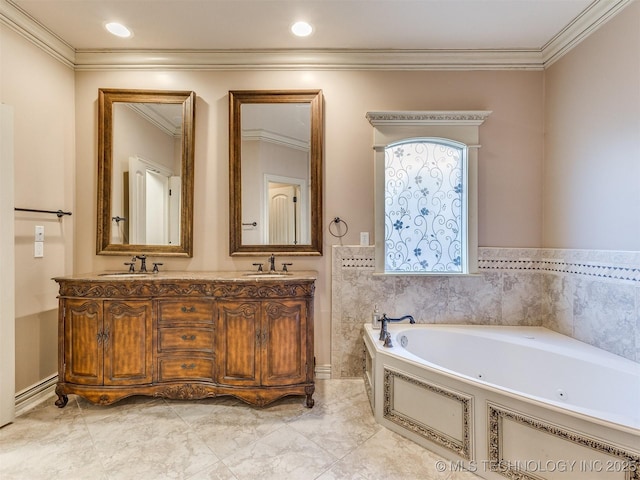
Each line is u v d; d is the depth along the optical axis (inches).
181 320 77.3
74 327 75.7
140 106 95.6
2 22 74.2
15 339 76.9
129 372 75.5
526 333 86.3
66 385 75.9
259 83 95.7
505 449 54.0
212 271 95.3
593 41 76.5
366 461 59.6
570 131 83.6
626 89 68.1
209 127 96.0
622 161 69.1
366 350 89.8
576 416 46.9
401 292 94.8
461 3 75.2
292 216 95.4
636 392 59.6
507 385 80.1
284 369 76.5
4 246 70.1
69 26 83.7
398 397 68.7
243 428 69.1
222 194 96.2
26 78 80.1
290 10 77.9
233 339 76.4
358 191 95.3
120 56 94.6
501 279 94.3
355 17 80.4
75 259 94.7
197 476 55.3
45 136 85.5
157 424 70.4
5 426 69.5
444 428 61.2
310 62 94.8
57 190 89.1
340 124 95.3
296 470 56.9
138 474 55.6
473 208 93.4
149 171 95.7
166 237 95.6
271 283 76.3
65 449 62.0
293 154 95.5
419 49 93.4
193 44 92.0
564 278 85.0
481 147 94.5
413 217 96.3
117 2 75.1
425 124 93.3
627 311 67.9
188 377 77.5
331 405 79.2
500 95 94.6
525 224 94.4
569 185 83.9
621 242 69.3
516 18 80.1
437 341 88.5
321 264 95.8
